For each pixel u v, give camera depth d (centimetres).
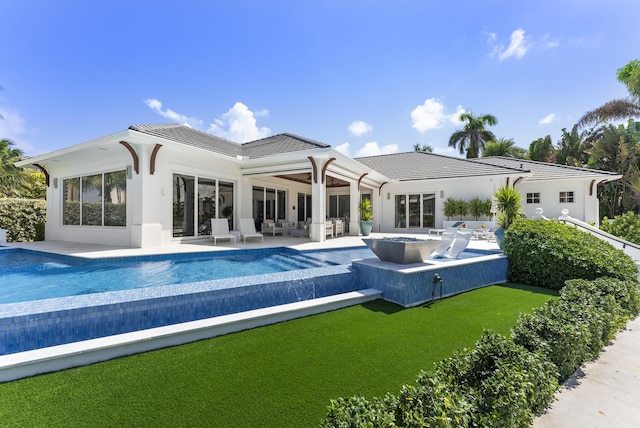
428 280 600
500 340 304
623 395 299
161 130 1198
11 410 259
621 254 691
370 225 1645
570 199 1773
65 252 965
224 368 329
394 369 330
